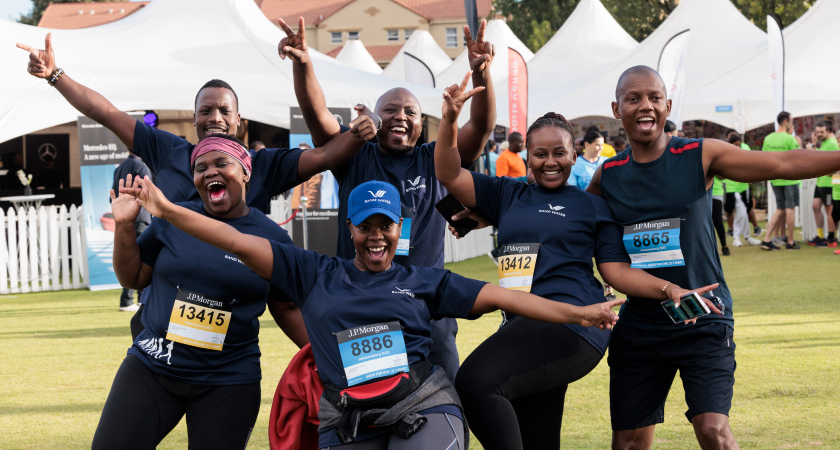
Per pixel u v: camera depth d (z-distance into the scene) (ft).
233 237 9.20
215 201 10.06
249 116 40.40
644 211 10.46
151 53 43.86
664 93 10.46
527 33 148.87
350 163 13.16
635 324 10.61
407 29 169.17
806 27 59.52
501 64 78.38
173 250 9.93
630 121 10.44
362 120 11.25
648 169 10.48
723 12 63.62
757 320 23.68
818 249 41.81
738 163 10.15
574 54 72.02
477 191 11.44
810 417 14.19
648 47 62.59
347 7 169.17
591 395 16.44
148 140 12.61
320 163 12.12
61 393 17.33
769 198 47.98
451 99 10.56
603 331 10.34
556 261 10.50
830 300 26.63
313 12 173.06
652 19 130.82
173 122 55.21
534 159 10.98
